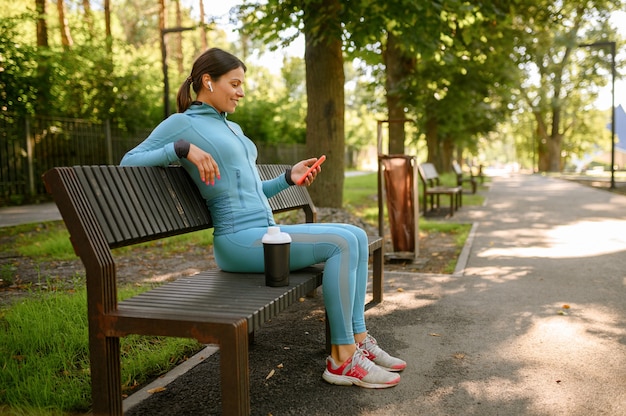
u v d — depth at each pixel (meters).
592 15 20.12
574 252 7.12
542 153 55.53
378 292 4.61
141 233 2.46
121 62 21.45
